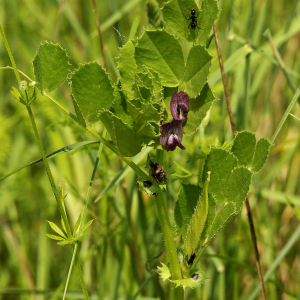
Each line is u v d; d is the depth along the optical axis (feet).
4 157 2.64
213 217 1.61
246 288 2.40
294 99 1.78
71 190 2.28
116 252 2.06
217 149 1.60
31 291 2.06
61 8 2.35
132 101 1.50
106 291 2.17
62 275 2.48
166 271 1.60
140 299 2.02
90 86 1.52
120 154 1.55
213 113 2.13
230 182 1.59
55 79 1.56
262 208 2.26
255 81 2.36
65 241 1.61
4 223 2.38
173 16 1.54
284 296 2.35
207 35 1.53
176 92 1.53
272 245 2.30
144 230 2.15
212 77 1.99
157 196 1.57
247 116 2.13
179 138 1.51
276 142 2.61
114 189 2.07
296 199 2.18
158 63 1.53
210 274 2.21
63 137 2.49
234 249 2.26
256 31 2.46
